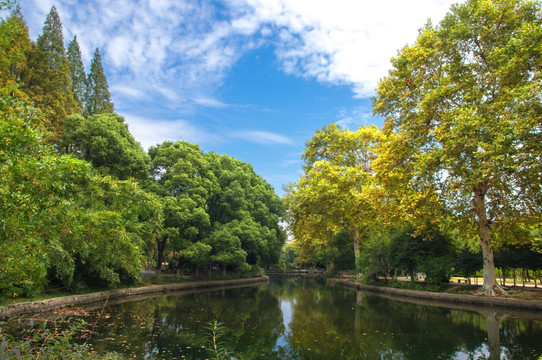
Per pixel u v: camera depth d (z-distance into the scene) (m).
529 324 13.84
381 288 29.56
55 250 11.42
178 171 33.75
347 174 31.61
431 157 17.16
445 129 17.47
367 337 12.08
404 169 19.91
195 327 13.55
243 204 40.84
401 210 20.94
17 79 25.56
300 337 12.21
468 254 23.45
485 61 18.33
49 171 5.23
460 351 10.05
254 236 38.16
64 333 5.18
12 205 5.31
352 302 22.41
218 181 40.41
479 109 16.64
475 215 20.41
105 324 13.59
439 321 14.94
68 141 24.28
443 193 18.53
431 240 24.89
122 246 10.25
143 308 18.31
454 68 18.44
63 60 31.56
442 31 18.45
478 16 17.67
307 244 59.00
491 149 14.18
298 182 40.25
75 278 20.34
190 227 31.72
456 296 20.94
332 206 31.59
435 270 23.92
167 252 37.72
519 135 13.05
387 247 30.03
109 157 24.97
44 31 30.50
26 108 5.70
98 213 8.30
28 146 5.32
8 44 6.49
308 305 20.86
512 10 17.27
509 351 9.93
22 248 6.93
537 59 14.84
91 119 25.56
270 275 74.56
